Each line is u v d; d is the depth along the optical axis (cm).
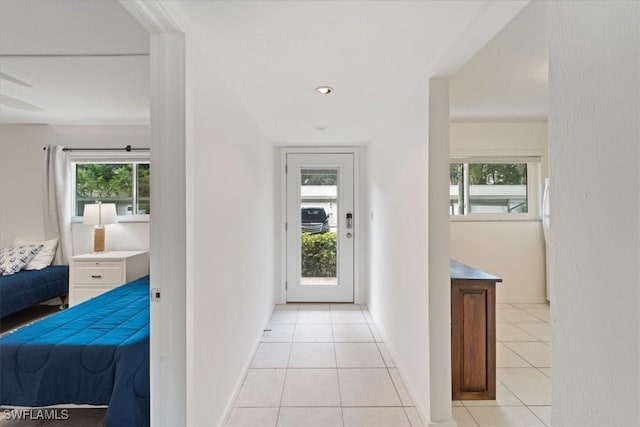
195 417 148
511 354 279
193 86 145
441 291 186
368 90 219
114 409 155
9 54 218
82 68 239
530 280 413
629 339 57
